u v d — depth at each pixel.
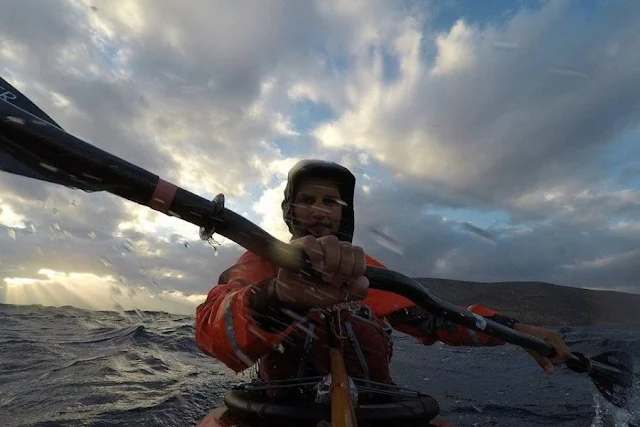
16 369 3.43
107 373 3.30
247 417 1.36
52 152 0.73
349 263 0.97
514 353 4.83
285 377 1.47
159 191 0.83
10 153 0.72
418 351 4.96
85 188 0.79
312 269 0.96
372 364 1.55
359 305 1.64
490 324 1.78
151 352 4.28
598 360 2.29
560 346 2.05
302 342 1.46
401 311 1.96
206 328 1.29
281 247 0.93
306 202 1.73
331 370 1.29
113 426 2.17
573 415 2.54
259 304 1.11
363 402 1.51
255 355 1.18
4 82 0.80
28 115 0.72
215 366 3.71
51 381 3.04
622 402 2.28
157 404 2.53
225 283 1.49
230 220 0.89
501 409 2.65
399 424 1.32
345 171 1.73
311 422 1.24
